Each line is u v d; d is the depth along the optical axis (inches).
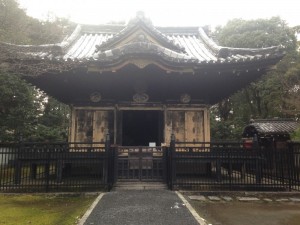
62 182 367.2
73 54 459.2
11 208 284.5
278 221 247.4
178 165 434.3
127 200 295.4
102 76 410.3
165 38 449.7
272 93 938.7
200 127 458.0
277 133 668.1
